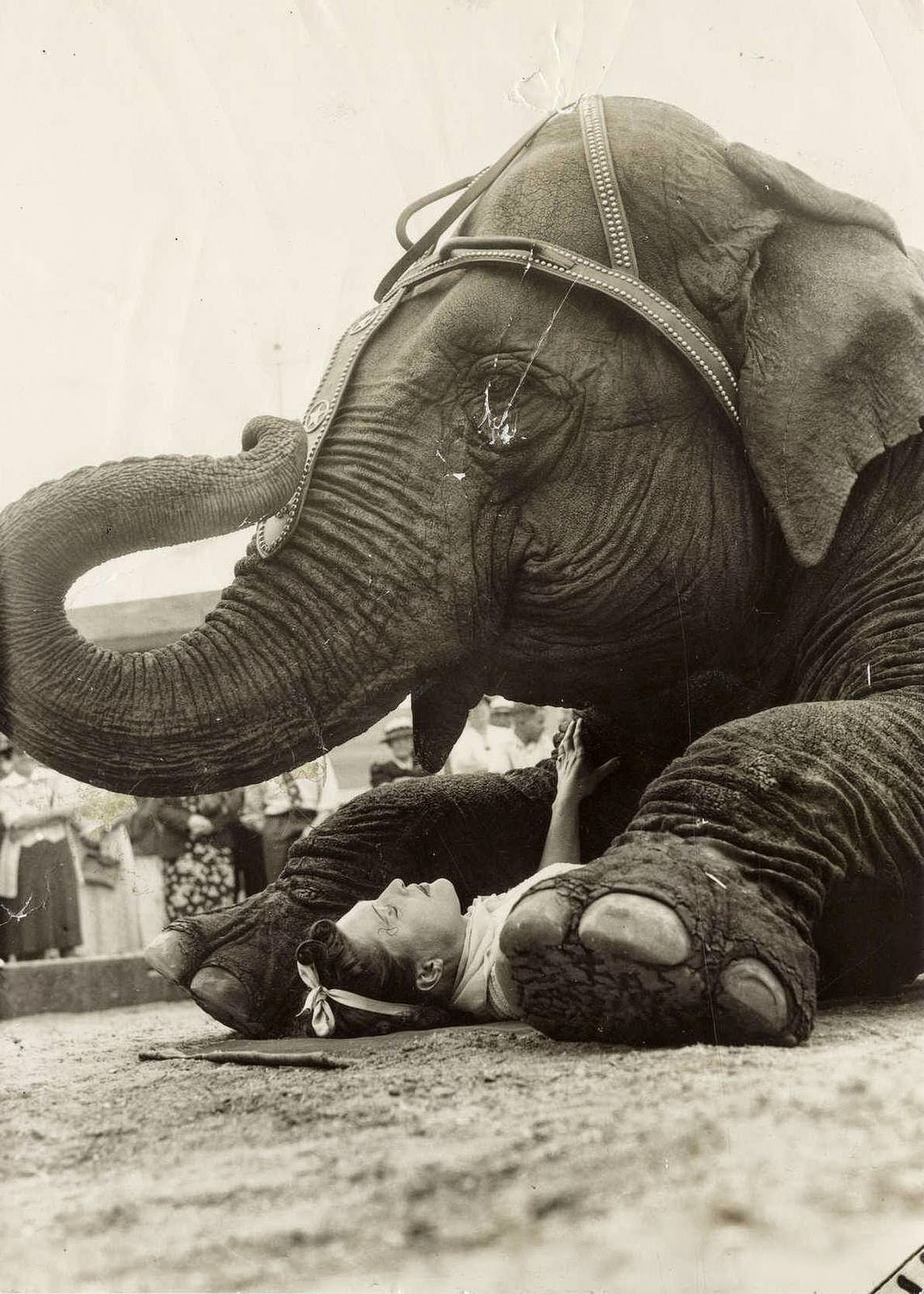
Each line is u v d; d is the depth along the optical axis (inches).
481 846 201.9
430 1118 114.3
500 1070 129.0
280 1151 110.8
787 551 183.3
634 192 182.4
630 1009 133.3
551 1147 106.1
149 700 170.4
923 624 171.5
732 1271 94.6
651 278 180.7
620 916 129.3
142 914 396.5
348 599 174.4
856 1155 106.3
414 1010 169.2
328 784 404.8
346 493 176.7
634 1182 102.1
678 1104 113.5
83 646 170.1
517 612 183.6
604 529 178.7
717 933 131.6
